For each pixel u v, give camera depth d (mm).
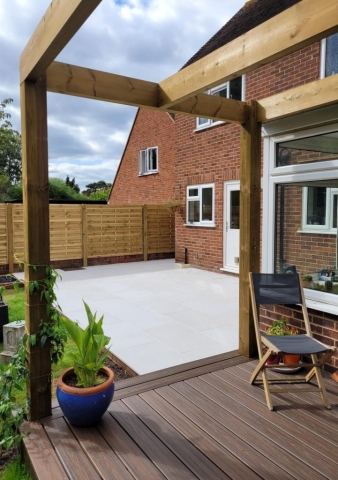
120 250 10859
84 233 10195
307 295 3613
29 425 2525
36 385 2582
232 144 8227
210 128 8836
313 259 3895
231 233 8586
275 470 2080
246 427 2500
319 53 5910
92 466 2119
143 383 3131
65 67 2633
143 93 3031
